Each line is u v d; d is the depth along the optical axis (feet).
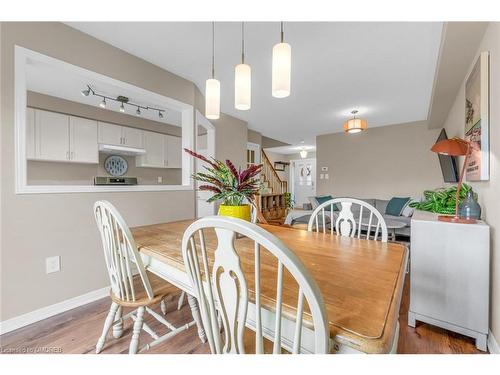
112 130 13.57
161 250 3.77
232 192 4.48
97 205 4.15
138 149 14.23
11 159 5.65
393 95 11.53
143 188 8.35
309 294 1.71
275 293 2.30
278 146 25.67
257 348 2.03
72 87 10.23
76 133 12.06
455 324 5.38
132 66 8.05
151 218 8.57
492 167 5.36
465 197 6.34
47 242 6.22
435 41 7.20
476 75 6.26
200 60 8.44
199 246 3.91
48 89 10.44
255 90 11.01
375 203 16.34
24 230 5.86
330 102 12.55
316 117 15.39
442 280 5.53
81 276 6.84
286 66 4.28
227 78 9.89
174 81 9.43
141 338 5.31
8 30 5.59
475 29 5.69
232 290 2.17
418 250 5.82
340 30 6.70
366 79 9.86
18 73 5.73
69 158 11.80
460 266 5.33
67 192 6.58
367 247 3.92
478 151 6.07
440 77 8.02
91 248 7.04
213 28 6.68
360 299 2.19
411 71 9.14
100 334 5.46
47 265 6.21
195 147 10.40
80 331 5.58
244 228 1.86
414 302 5.89
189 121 10.11
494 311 5.03
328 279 2.63
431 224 5.66
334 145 19.67
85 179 13.15
